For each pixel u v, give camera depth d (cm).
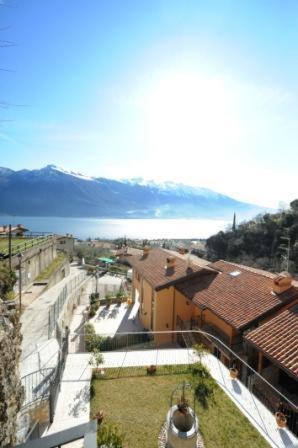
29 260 2562
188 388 1062
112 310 2602
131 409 944
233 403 995
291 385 1211
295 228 4588
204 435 846
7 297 810
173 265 2230
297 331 1220
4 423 434
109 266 5006
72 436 350
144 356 1293
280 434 863
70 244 6356
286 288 1559
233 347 1475
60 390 1024
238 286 1753
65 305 2194
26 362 1131
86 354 1273
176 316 1994
